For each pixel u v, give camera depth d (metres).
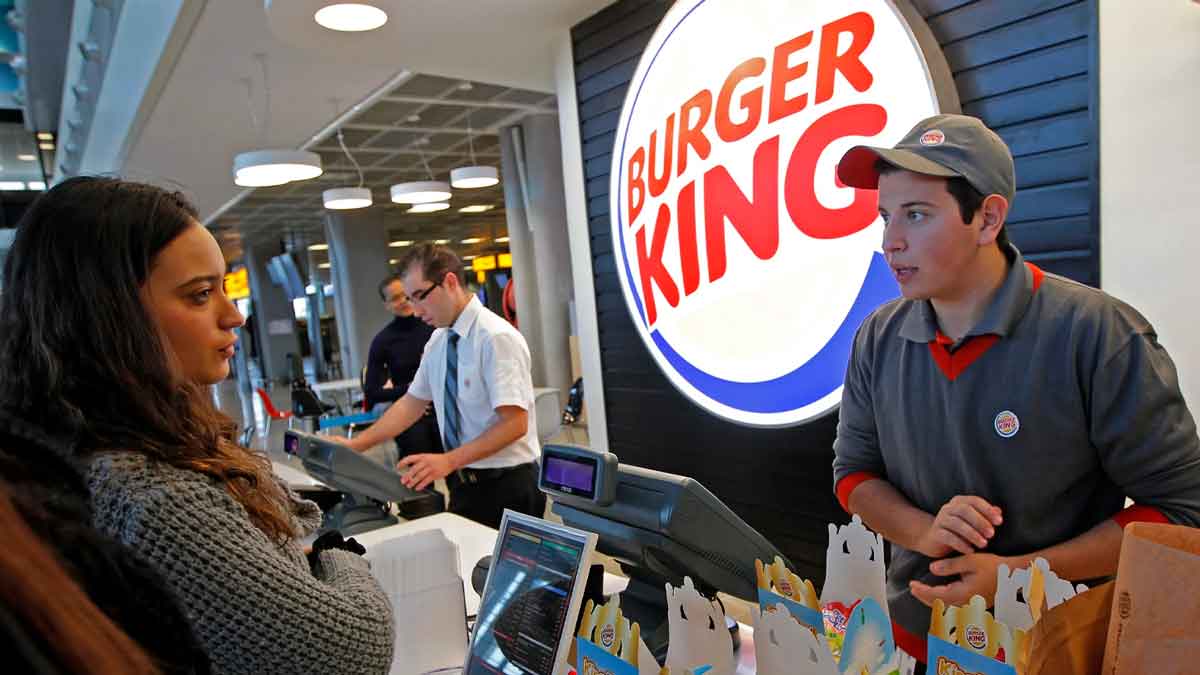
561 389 7.73
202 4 3.84
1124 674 0.54
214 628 0.81
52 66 7.74
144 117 5.93
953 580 1.23
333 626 0.87
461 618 1.31
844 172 1.31
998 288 1.19
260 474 0.97
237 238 16.05
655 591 1.17
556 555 1.04
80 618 0.34
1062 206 1.90
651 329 3.01
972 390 1.21
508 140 7.88
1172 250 1.71
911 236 1.18
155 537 0.78
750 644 1.20
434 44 3.47
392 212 13.65
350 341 12.81
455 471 2.59
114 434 0.81
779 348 2.48
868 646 0.75
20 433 0.59
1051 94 1.89
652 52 2.84
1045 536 1.19
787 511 2.66
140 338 0.82
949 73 2.03
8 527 0.34
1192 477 1.06
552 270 7.62
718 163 2.61
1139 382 1.08
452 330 2.57
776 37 2.38
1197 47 1.64
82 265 0.80
